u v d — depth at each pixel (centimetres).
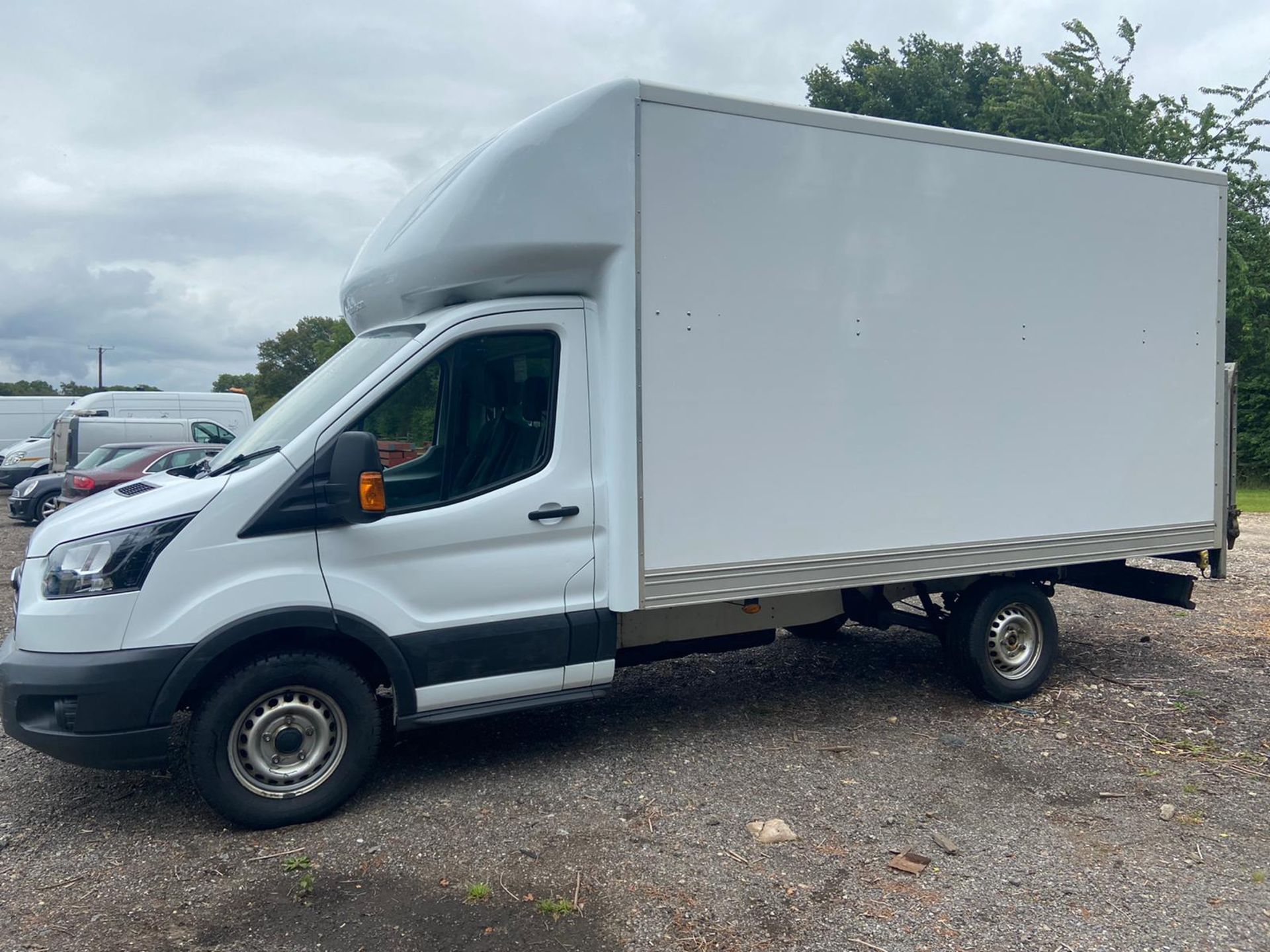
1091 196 601
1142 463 630
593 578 487
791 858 403
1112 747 536
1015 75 3170
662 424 482
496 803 459
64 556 412
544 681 482
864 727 571
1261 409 2467
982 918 355
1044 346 588
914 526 551
